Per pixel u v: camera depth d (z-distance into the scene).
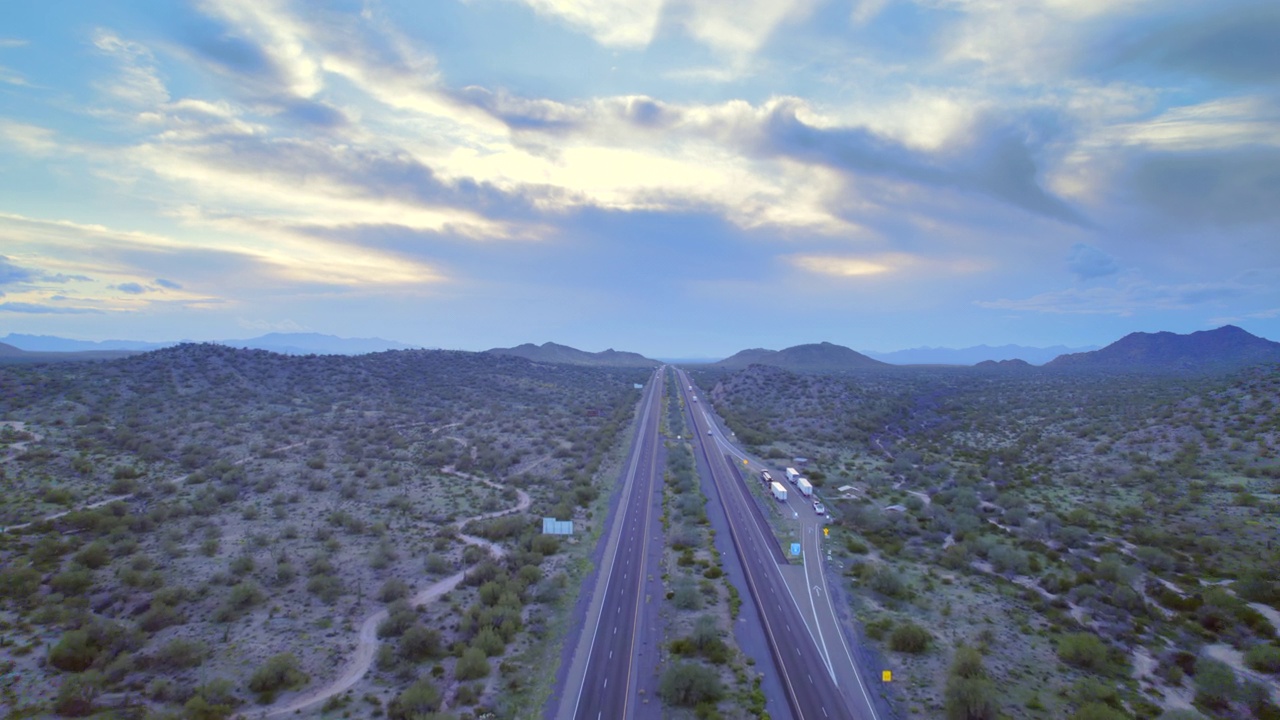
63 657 43.97
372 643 52.25
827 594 62.38
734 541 78.44
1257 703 42.81
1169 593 59.31
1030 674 47.03
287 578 62.25
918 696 44.47
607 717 42.59
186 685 43.78
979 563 70.94
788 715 42.31
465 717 41.78
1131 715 41.44
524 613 58.03
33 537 64.56
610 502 96.50
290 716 41.69
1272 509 77.69
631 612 58.72
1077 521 82.12
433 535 78.00
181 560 64.38
